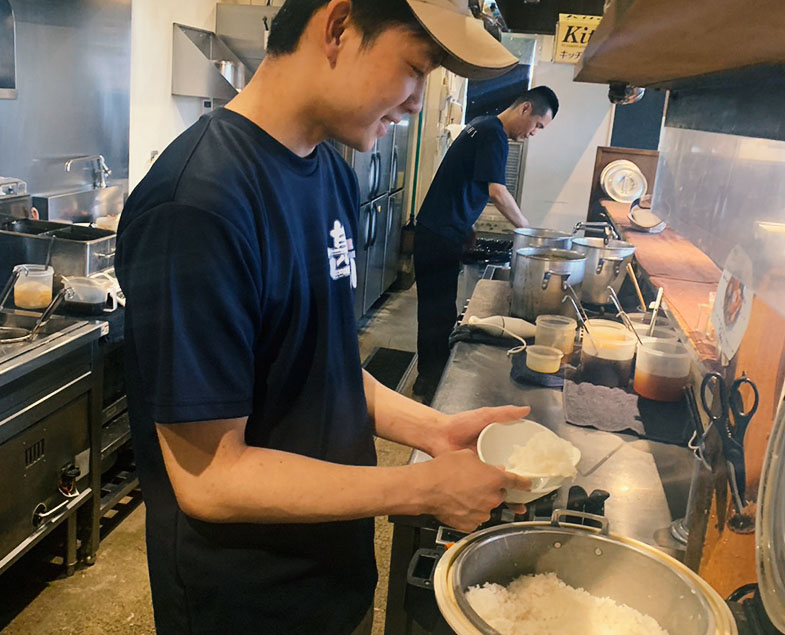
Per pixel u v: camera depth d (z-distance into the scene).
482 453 1.23
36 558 2.53
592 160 6.23
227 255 0.90
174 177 0.91
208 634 1.11
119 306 2.65
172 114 4.14
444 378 2.10
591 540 1.10
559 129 6.22
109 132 3.63
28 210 2.95
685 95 2.00
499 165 3.82
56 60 3.25
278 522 0.97
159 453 1.03
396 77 0.95
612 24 0.95
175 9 3.96
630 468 1.56
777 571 0.84
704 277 2.70
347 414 1.17
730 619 0.90
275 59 0.99
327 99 0.98
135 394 1.03
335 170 1.20
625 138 6.20
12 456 2.05
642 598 1.06
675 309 2.22
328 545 1.15
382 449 3.50
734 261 1.20
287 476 0.95
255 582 1.09
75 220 3.42
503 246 4.73
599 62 1.48
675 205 1.93
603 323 2.16
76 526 2.48
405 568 1.36
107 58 3.52
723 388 1.13
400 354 4.88
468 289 4.53
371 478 1.00
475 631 0.88
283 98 1.00
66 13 3.25
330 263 1.14
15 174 3.15
